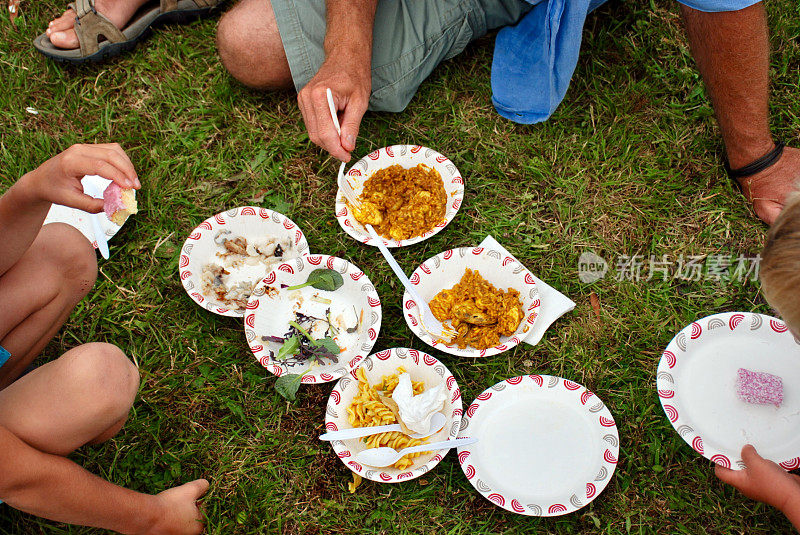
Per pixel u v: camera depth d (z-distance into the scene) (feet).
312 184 8.26
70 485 5.12
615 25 9.00
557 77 7.39
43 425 5.10
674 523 6.23
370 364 6.62
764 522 6.16
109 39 8.98
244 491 6.52
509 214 7.92
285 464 6.68
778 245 4.84
